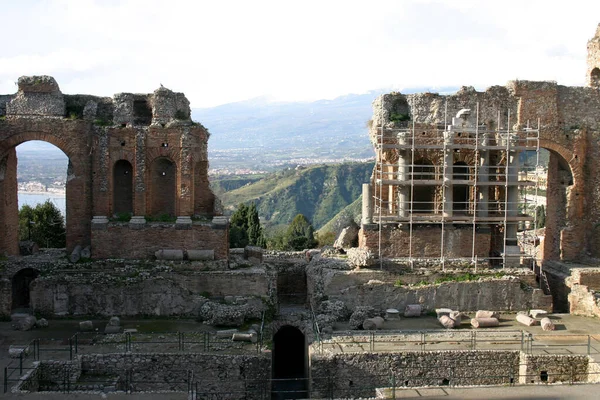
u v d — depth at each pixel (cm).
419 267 4988
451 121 5225
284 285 5453
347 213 12675
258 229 8731
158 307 4506
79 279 4494
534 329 4419
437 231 5112
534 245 6031
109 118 5112
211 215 5128
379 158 5244
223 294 4650
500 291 4806
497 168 5209
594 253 5453
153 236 4809
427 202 5150
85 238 4994
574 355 3859
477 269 4994
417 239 5109
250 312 4447
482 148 4994
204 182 5159
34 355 3750
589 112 5453
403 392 3312
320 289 4822
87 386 3566
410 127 5172
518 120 5319
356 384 3834
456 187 5488
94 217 4844
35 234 6988
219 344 3938
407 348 3941
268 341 4031
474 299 4788
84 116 5009
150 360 3753
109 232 4788
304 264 5475
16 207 5206
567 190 5509
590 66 5638
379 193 5341
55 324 4372
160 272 4625
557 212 5634
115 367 3747
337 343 4031
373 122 5469
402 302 4747
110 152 4928
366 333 4219
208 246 4834
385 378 3847
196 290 4641
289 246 8556
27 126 4891
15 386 3334
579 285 4944
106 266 4719
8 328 4284
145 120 5238
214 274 4641
